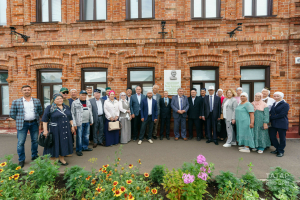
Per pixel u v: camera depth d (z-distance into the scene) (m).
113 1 6.31
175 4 6.19
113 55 6.32
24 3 6.43
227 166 3.53
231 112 4.81
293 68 5.96
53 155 3.46
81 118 4.20
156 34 6.24
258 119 4.35
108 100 5.01
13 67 6.55
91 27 6.36
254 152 4.43
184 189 2.06
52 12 6.60
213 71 6.38
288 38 5.90
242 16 6.12
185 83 6.23
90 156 4.14
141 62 6.22
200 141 5.45
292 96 5.96
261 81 6.25
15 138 5.62
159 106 5.80
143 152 4.41
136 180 2.40
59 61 6.38
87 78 6.53
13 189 2.17
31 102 3.81
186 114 5.59
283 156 4.11
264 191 2.54
